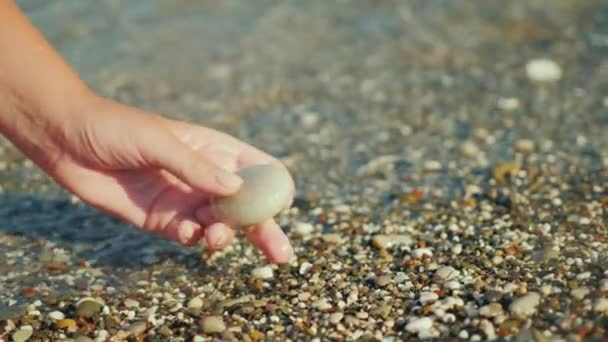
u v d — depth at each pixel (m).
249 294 0.78
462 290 0.76
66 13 1.55
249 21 1.58
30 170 1.01
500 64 1.36
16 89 0.75
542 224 0.85
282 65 1.38
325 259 0.82
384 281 0.78
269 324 0.74
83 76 1.31
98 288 0.80
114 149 0.75
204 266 0.83
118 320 0.76
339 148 1.07
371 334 0.73
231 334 0.73
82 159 0.77
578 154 1.01
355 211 0.91
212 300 0.78
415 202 0.92
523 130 1.10
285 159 1.04
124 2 1.63
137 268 0.83
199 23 1.56
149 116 0.75
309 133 1.12
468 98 1.21
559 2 1.67
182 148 0.74
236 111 1.19
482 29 1.54
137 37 1.48
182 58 1.40
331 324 0.74
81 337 0.74
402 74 1.33
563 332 0.70
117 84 1.29
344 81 1.30
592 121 1.12
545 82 1.27
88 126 0.75
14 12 0.76
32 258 0.84
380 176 0.99
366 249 0.84
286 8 1.65
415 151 1.05
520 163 1.00
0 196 0.95
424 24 1.57
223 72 1.35
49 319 0.76
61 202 0.93
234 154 0.80
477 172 0.98
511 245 0.82
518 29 1.54
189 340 0.73
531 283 0.76
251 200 0.74
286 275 0.80
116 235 0.87
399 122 1.14
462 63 1.38
